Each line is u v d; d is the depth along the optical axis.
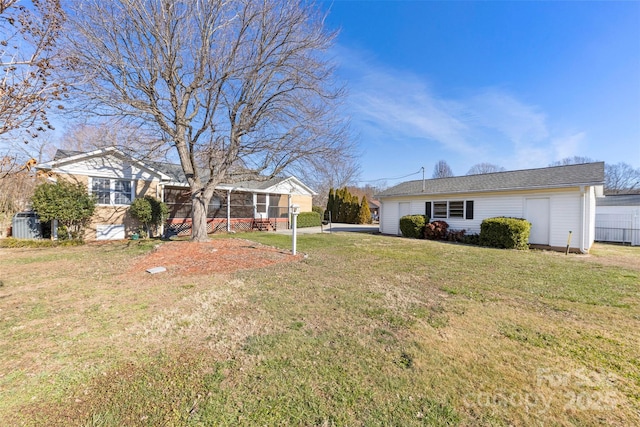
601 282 5.44
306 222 21.36
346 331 3.19
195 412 1.90
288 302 4.14
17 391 2.10
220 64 8.91
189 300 4.21
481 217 12.49
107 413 1.88
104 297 4.34
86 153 11.02
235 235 13.94
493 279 5.61
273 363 2.51
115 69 8.55
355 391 2.14
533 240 10.98
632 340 3.02
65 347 2.78
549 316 3.69
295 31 9.20
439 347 2.83
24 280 5.34
